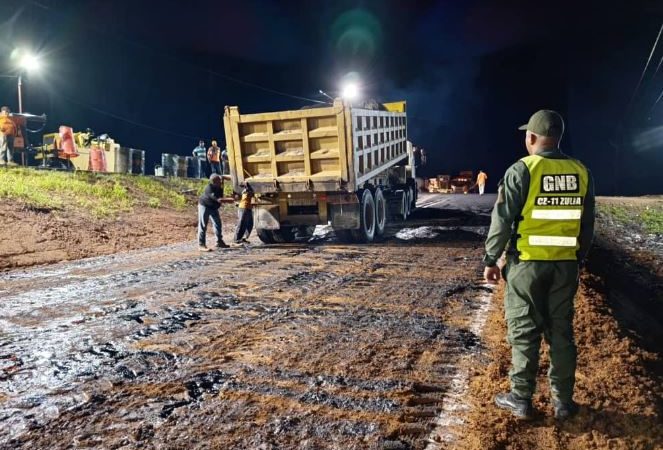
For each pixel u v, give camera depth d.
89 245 10.98
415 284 7.16
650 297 8.79
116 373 4.19
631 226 15.74
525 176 3.17
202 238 10.78
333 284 7.19
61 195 13.95
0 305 6.26
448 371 4.21
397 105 15.29
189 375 4.14
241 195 11.02
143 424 3.39
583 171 3.22
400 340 4.93
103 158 20.30
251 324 5.43
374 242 11.30
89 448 3.11
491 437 3.13
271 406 3.62
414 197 17.77
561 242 3.16
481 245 10.64
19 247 9.91
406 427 3.33
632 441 3.13
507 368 4.20
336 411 3.55
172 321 5.55
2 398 3.75
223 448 3.11
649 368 4.53
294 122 10.30
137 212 14.73
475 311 5.88
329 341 4.90
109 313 5.88
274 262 8.95
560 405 3.36
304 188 10.49
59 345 4.84
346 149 10.06
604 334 5.07
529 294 3.22
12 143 16.73
